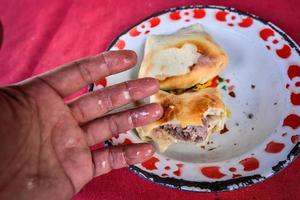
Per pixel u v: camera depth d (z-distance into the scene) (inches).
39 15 17.2
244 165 11.1
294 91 12.3
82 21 16.6
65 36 16.2
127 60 11.8
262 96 13.1
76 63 11.5
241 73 13.9
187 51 14.1
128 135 12.5
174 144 12.8
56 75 11.2
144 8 16.4
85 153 10.3
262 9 15.3
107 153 10.6
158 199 11.3
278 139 11.4
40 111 10.3
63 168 9.8
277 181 11.0
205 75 13.9
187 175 11.0
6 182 8.9
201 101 12.8
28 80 10.9
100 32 16.0
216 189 10.5
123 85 11.5
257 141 11.9
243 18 14.4
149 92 11.6
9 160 9.2
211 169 11.1
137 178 11.8
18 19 17.5
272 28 13.7
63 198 9.5
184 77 13.8
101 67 11.6
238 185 10.5
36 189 9.2
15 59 16.0
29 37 16.5
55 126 10.3
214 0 16.0
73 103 11.3
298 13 14.9
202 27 14.9
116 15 16.4
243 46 14.3
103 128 11.3
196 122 12.5
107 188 11.7
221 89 13.8
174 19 15.0
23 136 9.6
